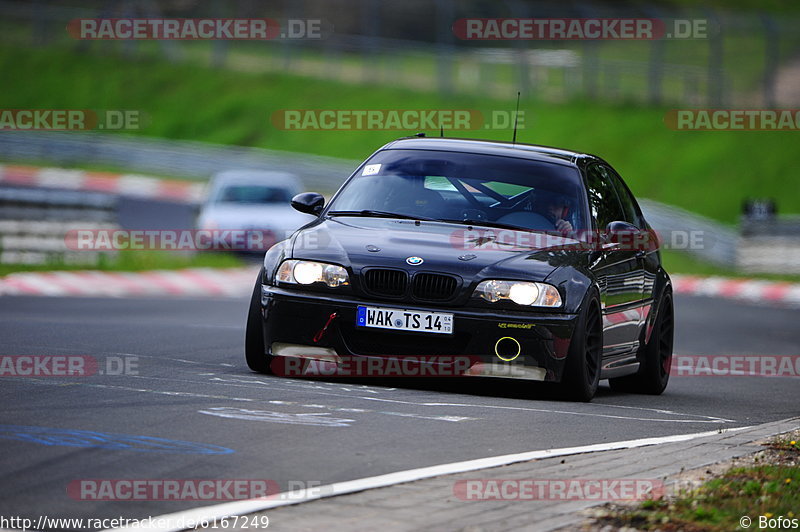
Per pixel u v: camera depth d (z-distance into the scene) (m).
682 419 28.14
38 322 43.50
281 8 191.25
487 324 28.11
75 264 75.81
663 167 143.12
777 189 135.00
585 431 24.28
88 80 187.38
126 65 191.88
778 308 78.56
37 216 75.25
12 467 18.05
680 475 19.73
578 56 173.12
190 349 36.72
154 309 56.00
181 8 192.75
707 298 84.38
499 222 30.94
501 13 174.12
